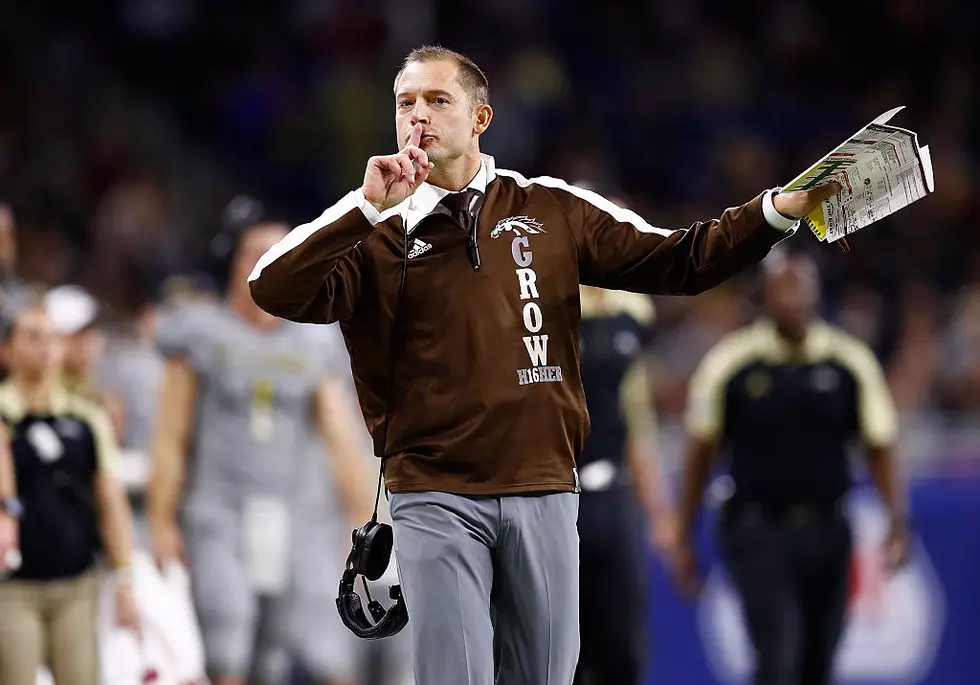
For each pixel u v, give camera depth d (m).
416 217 15.19
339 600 15.56
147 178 59.03
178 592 26.91
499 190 15.55
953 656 34.16
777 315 26.78
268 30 66.62
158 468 24.97
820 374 26.66
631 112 64.62
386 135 63.75
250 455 25.12
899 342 44.94
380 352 15.26
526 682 15.41
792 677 26.38
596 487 24.05
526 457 15.05
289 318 14.66
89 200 57.28
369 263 15.12
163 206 57.50
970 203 57.72
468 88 15.35
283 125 64.19
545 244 15.39
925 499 34.72
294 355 25.42
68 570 22.77
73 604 22.91
